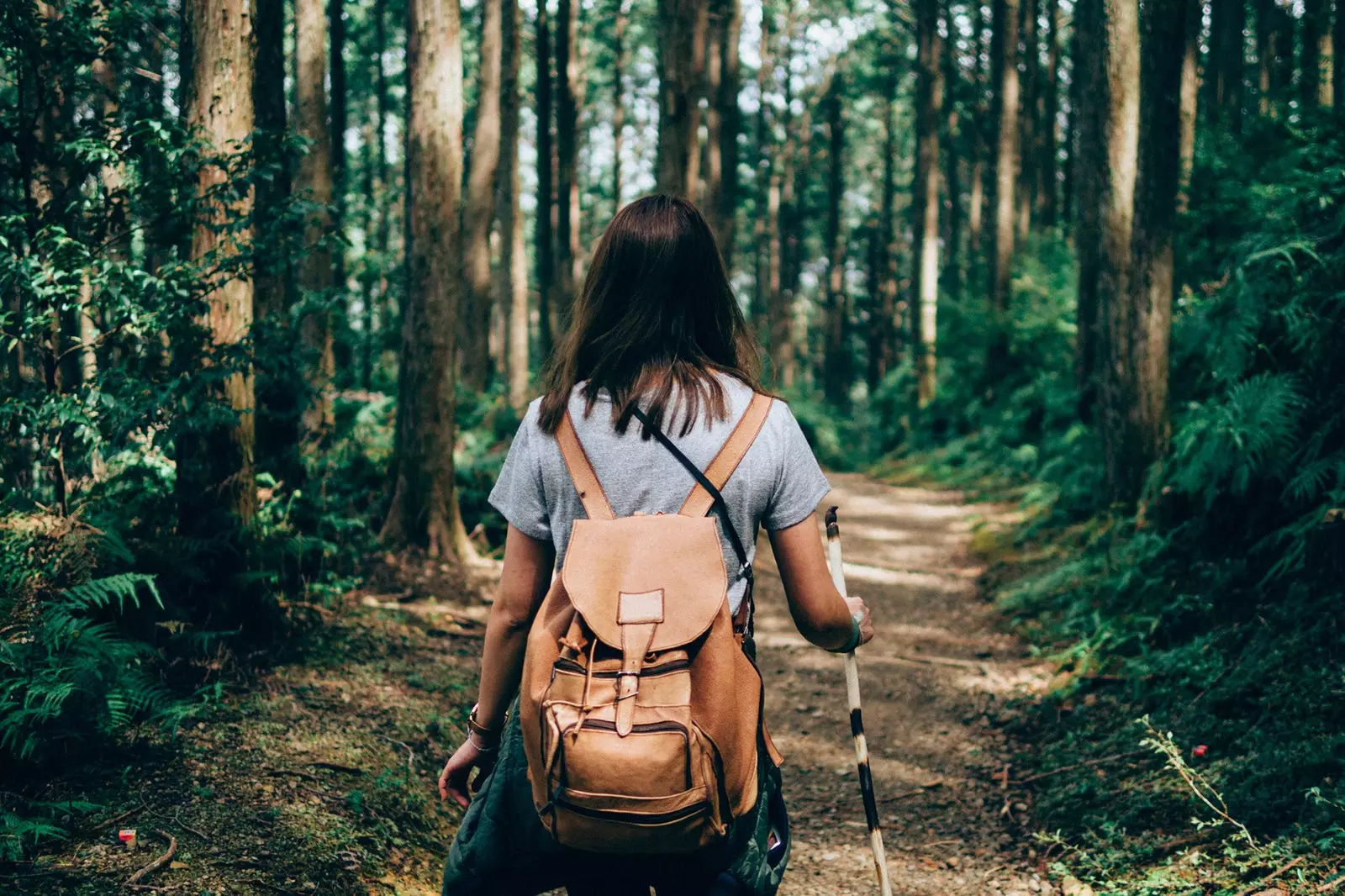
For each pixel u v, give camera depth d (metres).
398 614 6.06
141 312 4.01
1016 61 18.64
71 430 3.95
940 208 40.09
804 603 1.73
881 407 22.47
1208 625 5.45
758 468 1.67
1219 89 17.84
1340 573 4.80
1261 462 5.66
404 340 7.48
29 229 4.04
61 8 4.16
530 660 1.62
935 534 11.28
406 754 4.02
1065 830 4.18
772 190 37.78
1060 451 12.93
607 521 1.64
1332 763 3.65
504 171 18.33
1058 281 17.16
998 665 6.51
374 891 3.02
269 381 4.74
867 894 3.79
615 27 32.97
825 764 5.21
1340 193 6.48
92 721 3.32
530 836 1.72
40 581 3.55
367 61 28.08
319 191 8.68
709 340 1.79
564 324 1.81
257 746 3.69
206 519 4.54
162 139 4.07
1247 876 3.26
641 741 1.50
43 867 2.71
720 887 1.69
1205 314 7.75
